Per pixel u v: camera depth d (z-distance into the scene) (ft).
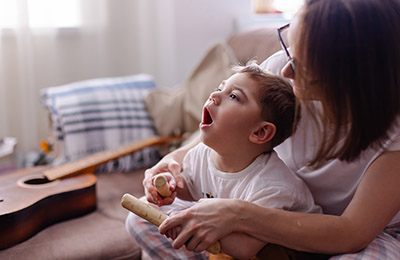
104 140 5.79
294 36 2.69
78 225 4.34
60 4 6.98
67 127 5.66
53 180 4.68
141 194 5.06
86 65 7.26
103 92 6.03
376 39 2.54
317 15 2.58
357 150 2.77
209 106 3.14
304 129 3.27
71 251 3.86
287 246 2.83
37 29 6.81
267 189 3.00
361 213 2.83
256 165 3.15
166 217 2.96
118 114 5.92
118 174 5.66
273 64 3.55
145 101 6.13
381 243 2.99
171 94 6.26
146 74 7.72
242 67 3.34
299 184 3.17
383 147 2.90
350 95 2.60
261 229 2.79
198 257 3.30
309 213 2.95
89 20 7.16
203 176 3.37
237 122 3.05
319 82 2.63
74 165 4.98
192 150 3.54
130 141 5.90
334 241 2.78
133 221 3.38
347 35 2.53
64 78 7.19
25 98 6.71
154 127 6.06
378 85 2.58
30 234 4.05
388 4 2.60
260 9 8.10
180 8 7.43
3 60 6.61
